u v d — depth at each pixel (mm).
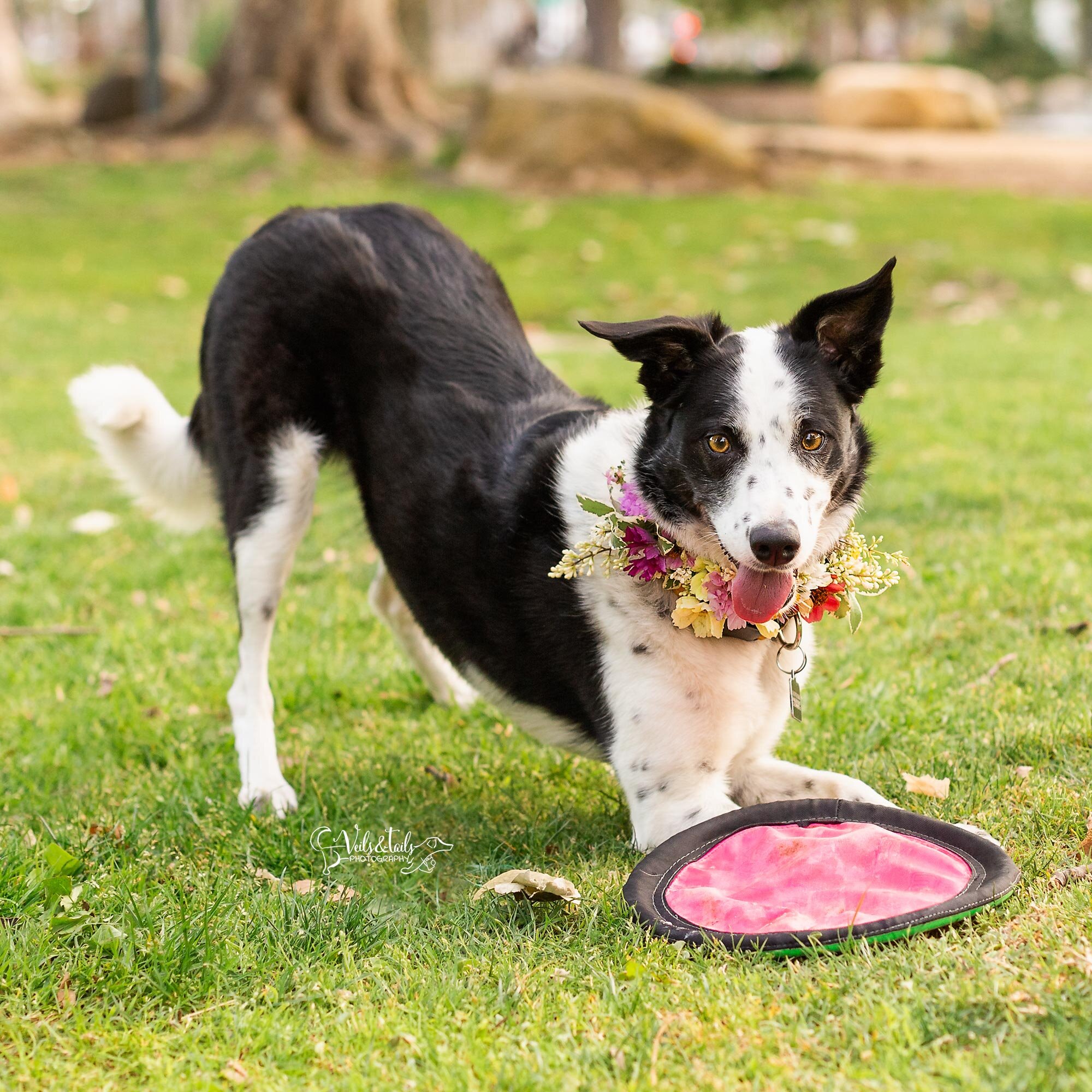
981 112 31578
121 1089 3045
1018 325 12789
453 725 5305
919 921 3285
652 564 3832
